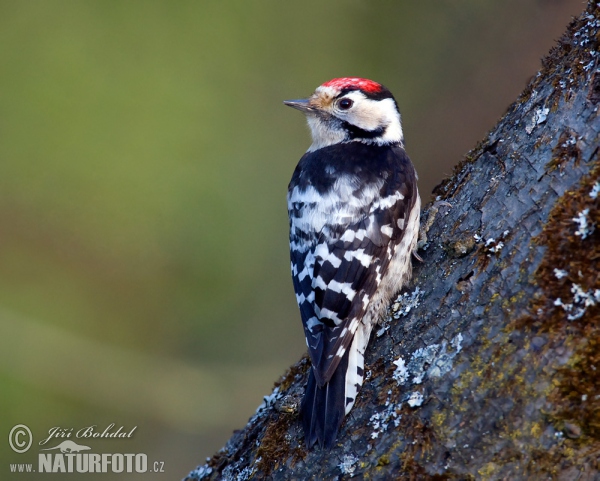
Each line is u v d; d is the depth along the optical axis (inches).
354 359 222.1
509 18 542.9
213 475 244.7
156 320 534.9
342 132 299.1
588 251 187.9
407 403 198.8
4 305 521.3
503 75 534.6
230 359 528.1
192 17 577.6
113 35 567.2
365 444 202.8
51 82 551.5
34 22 562.9
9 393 483.2
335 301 238.5
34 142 542.3
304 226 256.2
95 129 546.9
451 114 538.9
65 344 501.0
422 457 191.6
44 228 538.6
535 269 193.2
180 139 551.5
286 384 250.5
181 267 543.2
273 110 571.2
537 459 182.1
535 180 204.2
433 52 555.2
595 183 192.2
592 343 182.2
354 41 574.6
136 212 543.8
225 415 499.5
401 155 274.8
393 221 247.4
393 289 230.5
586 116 201.5
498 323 194.1
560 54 220.8
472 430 188.2
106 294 535.5
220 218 551.5
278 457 220.4
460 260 213.9
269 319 539.8
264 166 560.4
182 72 563.8
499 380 188.5
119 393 490.6
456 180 240.4
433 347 203.9
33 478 474.0
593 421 179.5
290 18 583.5
